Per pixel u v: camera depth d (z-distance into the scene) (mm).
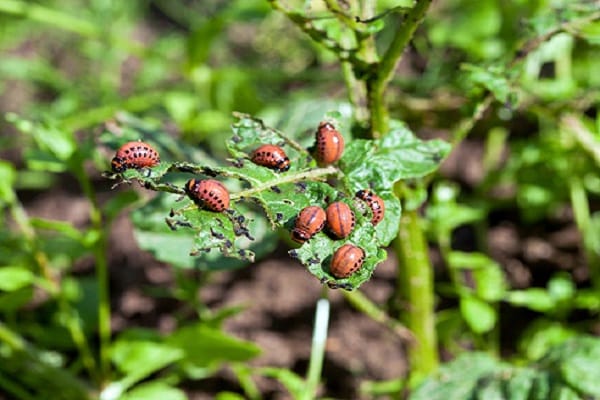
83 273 521
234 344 385
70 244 417
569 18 354
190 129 519
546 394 363
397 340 463
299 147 317
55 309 462
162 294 441
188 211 287
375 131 346
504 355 454
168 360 393
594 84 542
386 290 489
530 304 421
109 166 397
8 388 414
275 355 458
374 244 292
